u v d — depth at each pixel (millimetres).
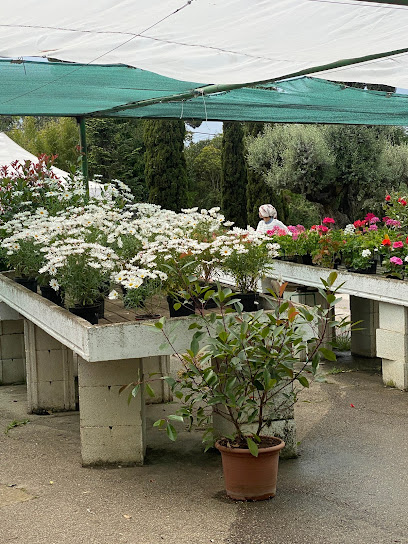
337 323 3779
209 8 3918
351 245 7148
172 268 4215
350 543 3201
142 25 4258
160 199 15680
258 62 5520
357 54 5344
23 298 5445
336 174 14953
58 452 4719
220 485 4020
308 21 4277
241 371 3859
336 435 4914
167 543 3256
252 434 3748
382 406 5625
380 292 6266
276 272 7695
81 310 4453
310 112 8828
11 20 4047
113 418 4379
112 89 6887
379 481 4008
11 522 3553
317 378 3846
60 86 6676
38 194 6906
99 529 3438
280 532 3344
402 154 15375
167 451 4684
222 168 16562
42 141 22453
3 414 5789
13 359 6949
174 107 8266
